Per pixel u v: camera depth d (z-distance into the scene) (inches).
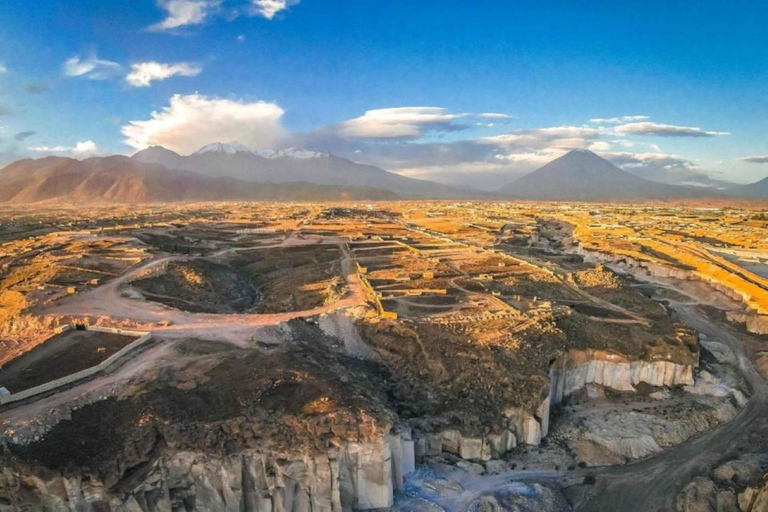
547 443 3137.3
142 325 3659.0
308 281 5408.5
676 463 2965.1
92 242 6727.4
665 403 3550.7
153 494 2308.1
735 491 2625.5
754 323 4963.1
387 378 3538.4
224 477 2377.0
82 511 2188.7
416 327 3804.1
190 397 2652.6
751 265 7081.7
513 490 2706.7
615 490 2741.1
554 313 4128.9
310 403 2659.9
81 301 4200.3
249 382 2807.6
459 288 4931.1
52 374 2795.3
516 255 7175.2
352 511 2566.4
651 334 4025.6
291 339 3666.3
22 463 2169.0
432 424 3053.6
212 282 5280.5
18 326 3735.2
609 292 5147.6
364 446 2527.1
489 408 3127.5
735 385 3823.8
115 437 2359.7
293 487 2461.9
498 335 3676.2
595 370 3727.9
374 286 4982.8
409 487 2714.1
